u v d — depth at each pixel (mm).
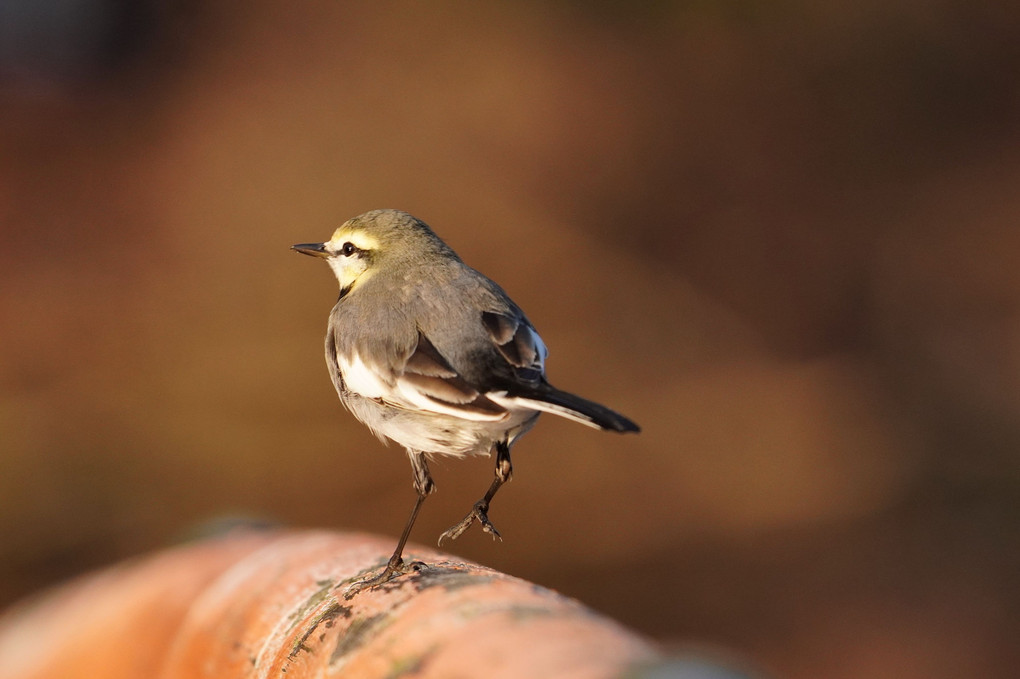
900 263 20375
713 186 22125
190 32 27594
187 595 4602
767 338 18656
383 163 21781
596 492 14984
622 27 25078
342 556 4152
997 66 23969
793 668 12383
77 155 24047
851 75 24219
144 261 19953
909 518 15016
